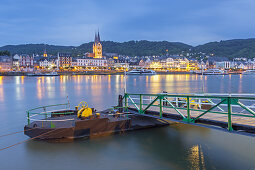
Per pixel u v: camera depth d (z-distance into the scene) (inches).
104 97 2288.4
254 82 5319.9
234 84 4598.9
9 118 1228.5
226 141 722.2
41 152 652.7
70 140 709.9
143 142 714.8
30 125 749.3
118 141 723.4
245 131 557.9
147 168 559.5
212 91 3144.7
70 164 582.9
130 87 3690.9
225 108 1411.2
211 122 637.9
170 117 753.0
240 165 564.7
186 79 6683.1
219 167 557.6
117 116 832.3
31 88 3526.1
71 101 1996.8
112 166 571.8
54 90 3161.9
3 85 4222.4
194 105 981.8
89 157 619.5
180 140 734.5
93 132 736.3
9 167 577.3
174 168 557.0
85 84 4399.6
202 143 707.4
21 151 667.4
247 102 1811.0
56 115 869.8
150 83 4778.5
